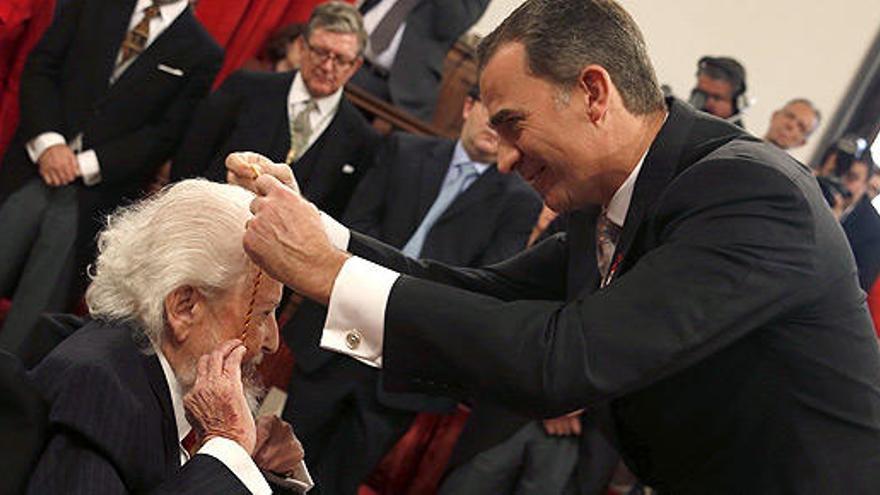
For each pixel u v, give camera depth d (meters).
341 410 4.64
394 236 4.72
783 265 1.94
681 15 6.84
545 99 2.00
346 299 1.94
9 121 5.30
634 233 2.09
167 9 4.90
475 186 4.73
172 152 4.96
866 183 5.56
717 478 2.16
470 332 1.92
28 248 4.80
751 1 6.85
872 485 2.05
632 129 2.05
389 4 5.65
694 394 2.11
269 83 4.84
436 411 4.66
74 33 4.88
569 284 2.38
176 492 2.00
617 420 2.27
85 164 4.82
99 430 2.04
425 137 4.91
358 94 5.51
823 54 6.85
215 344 2.21
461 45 5.78
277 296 2.25
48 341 2.53
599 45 1.99
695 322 1.91
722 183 1.97
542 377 1.90
